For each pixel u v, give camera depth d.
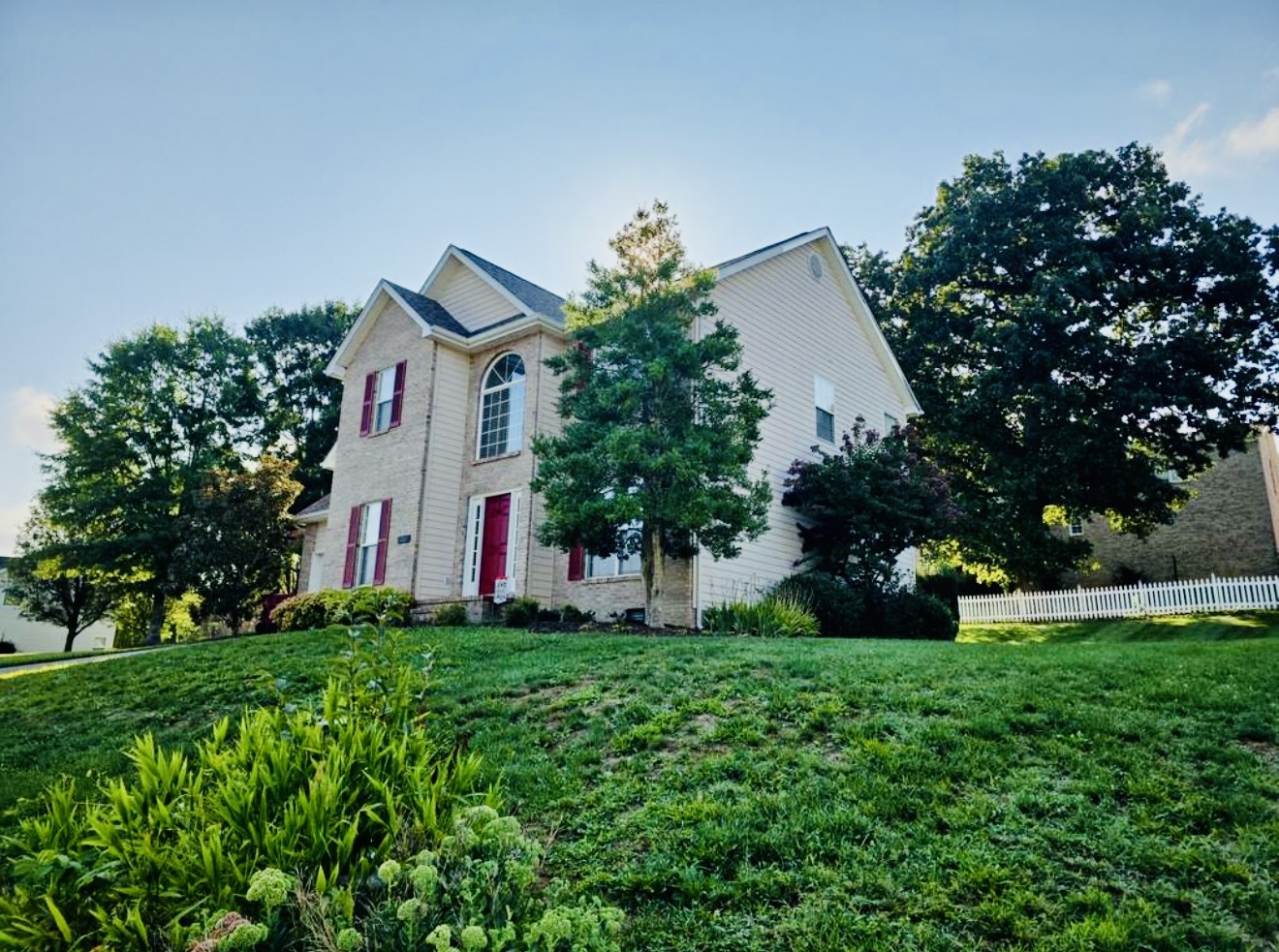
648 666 8.52
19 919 3.25
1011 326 25.97
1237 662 7.46
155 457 32.03
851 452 17.69
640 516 12.74
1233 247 25.72
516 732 6.73
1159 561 31.09
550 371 17.28
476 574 17.05
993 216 28.31
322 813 3.70
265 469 24.06
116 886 3.38
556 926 2.78
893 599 17.17
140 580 31.25
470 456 18.06
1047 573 27.38
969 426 26.69
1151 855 4.11
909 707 6.53
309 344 41.06
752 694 7.19
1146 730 5.74
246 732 4.46
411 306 18.72
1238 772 5.00
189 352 33.44
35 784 6.81
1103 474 25.45
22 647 49.47
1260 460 30.03
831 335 20.48
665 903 4.10
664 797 5.24
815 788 5.09
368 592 13.83
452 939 3.03
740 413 13.64
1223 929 3.55
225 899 3.22
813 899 3.99
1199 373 24.98
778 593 15.29
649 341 13.45
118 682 10.66
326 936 2.99
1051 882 3.96
